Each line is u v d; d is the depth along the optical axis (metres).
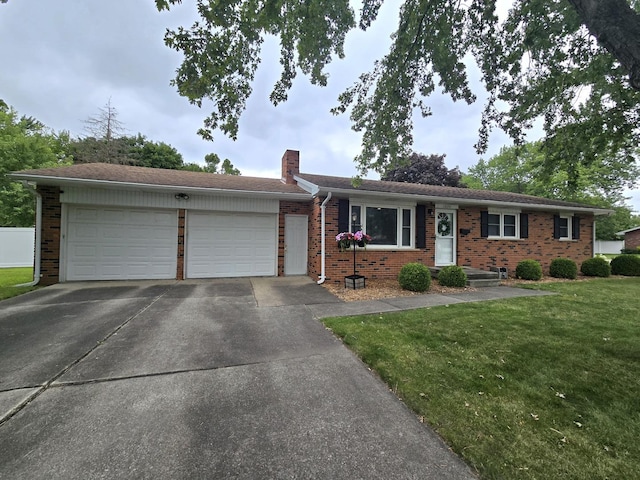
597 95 4.76
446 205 9.84
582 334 4.03
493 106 5.21
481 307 5.55
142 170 9.83
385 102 5.21
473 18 4.34
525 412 2.21
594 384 2.66
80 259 7.62
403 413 2.20
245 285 7.62
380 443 1.87
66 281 7.52
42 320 4.46
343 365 3.04
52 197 7.37
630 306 5.73
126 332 3.96
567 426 2.05
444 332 4.05
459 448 1.82
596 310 5.38
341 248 8.17
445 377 2.75
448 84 5.03
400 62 4.77
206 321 4.51
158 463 1.68
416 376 2.76
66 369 2.86
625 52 2.72
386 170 5.66
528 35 4.39
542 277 10.15
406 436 1.94
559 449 1.81
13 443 1.83
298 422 2.08
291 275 9.38
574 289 7.76
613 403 2.36
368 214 8.88
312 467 1.67
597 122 4.82
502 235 10.71
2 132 18.91
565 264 10.02
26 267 11.97
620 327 4.36
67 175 7.29
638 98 4.39
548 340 3.78
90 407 2.23
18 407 2.22
